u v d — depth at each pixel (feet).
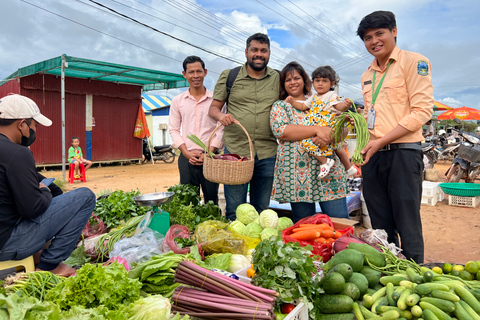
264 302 6.77
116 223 13.64
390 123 11.04
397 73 10.86
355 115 10.79
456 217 22.48
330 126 12.14
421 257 10.84
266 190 14.30
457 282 7.67
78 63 38.73
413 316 7.21
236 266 9.90
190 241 10.91
